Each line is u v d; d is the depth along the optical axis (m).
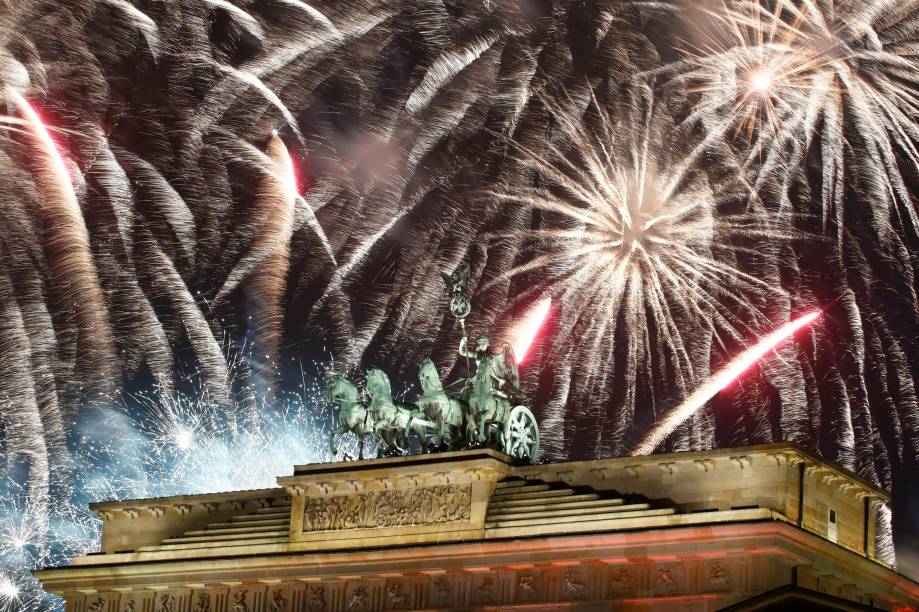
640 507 132.75
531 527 136.00
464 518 139.38
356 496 144.88
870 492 139.00
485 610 136.50
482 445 141.88
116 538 159.00
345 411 146.62
